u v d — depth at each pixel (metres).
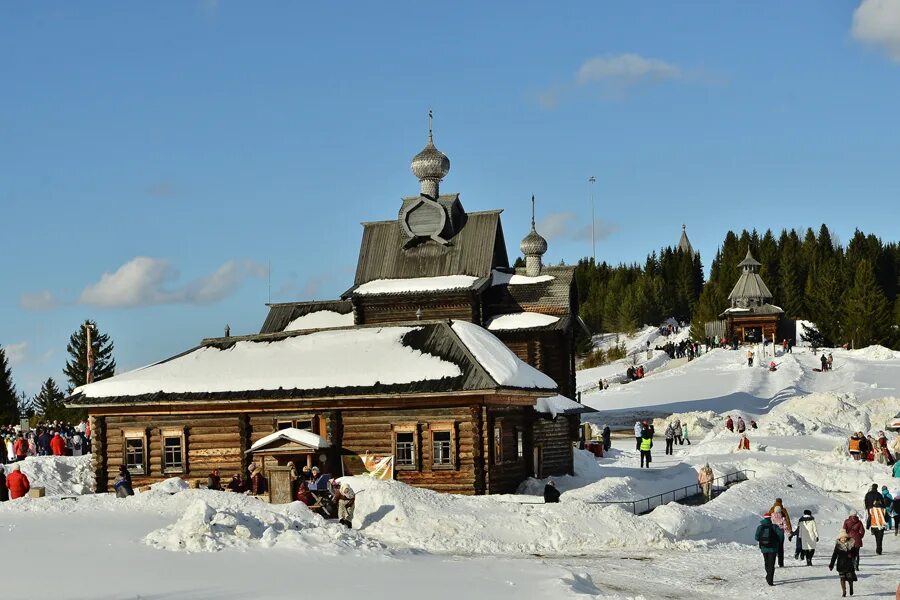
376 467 42.00
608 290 193.25
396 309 64.50
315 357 45.06
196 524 28.67
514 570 27.34
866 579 29.75
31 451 55.34
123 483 38.97
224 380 44.72
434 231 66.31
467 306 63.50
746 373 107.38
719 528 38.47
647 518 36.25
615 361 146.88
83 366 130.50
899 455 58.44
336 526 30.39
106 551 27.64
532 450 46.69
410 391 41.28
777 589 28.06
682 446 71.69
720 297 163.25
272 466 38.16
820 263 192.75
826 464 56.25
